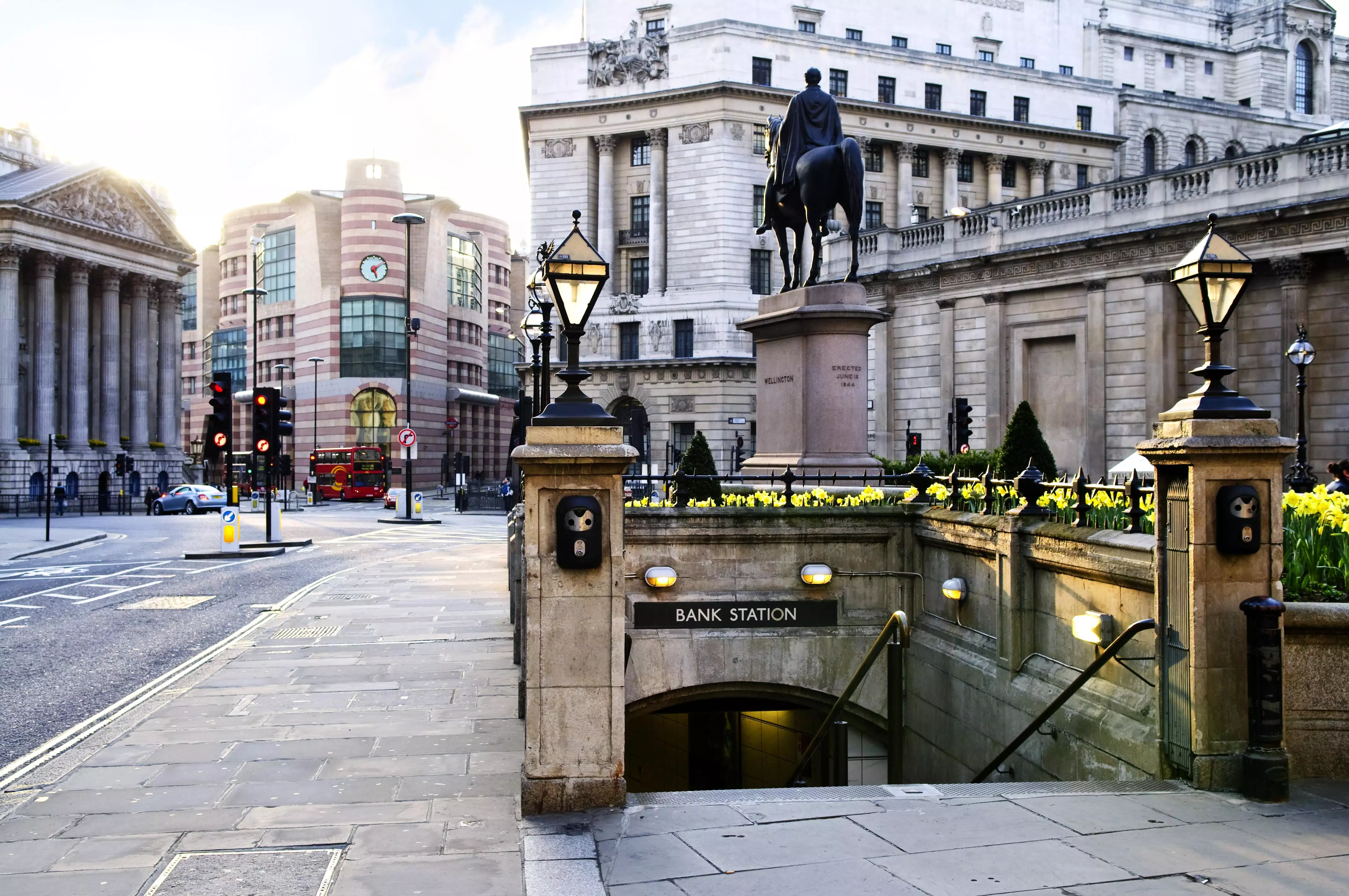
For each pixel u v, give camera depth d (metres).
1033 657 8.85
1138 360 31.36
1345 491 11.52
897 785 7.39
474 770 7.31
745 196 56.50
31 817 6.28
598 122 58.22
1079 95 64.06
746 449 56.19
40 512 56.31
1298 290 28.30
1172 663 6.47
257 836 5.91
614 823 5.87
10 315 57.47
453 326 98.44
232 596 18.25
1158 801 6.04
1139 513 7.46
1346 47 76.56
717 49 56.12
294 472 91.38
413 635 13.46
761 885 4.91
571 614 6.15
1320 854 5.23
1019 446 12.99
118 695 10.23
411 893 5.01
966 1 63.84
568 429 6.13
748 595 11.20
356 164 87.69
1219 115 68.62
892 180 60.34
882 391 39.12
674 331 56.91
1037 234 34.12
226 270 105.69
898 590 11.43
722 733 13.85
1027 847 5.36
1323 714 6.45
